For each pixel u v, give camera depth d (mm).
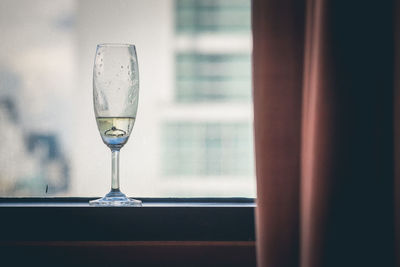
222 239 987
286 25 938
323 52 892
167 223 978
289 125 933
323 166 890
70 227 974
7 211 977
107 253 1033
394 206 902
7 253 1021
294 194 930
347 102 891
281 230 927
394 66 899
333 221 888
